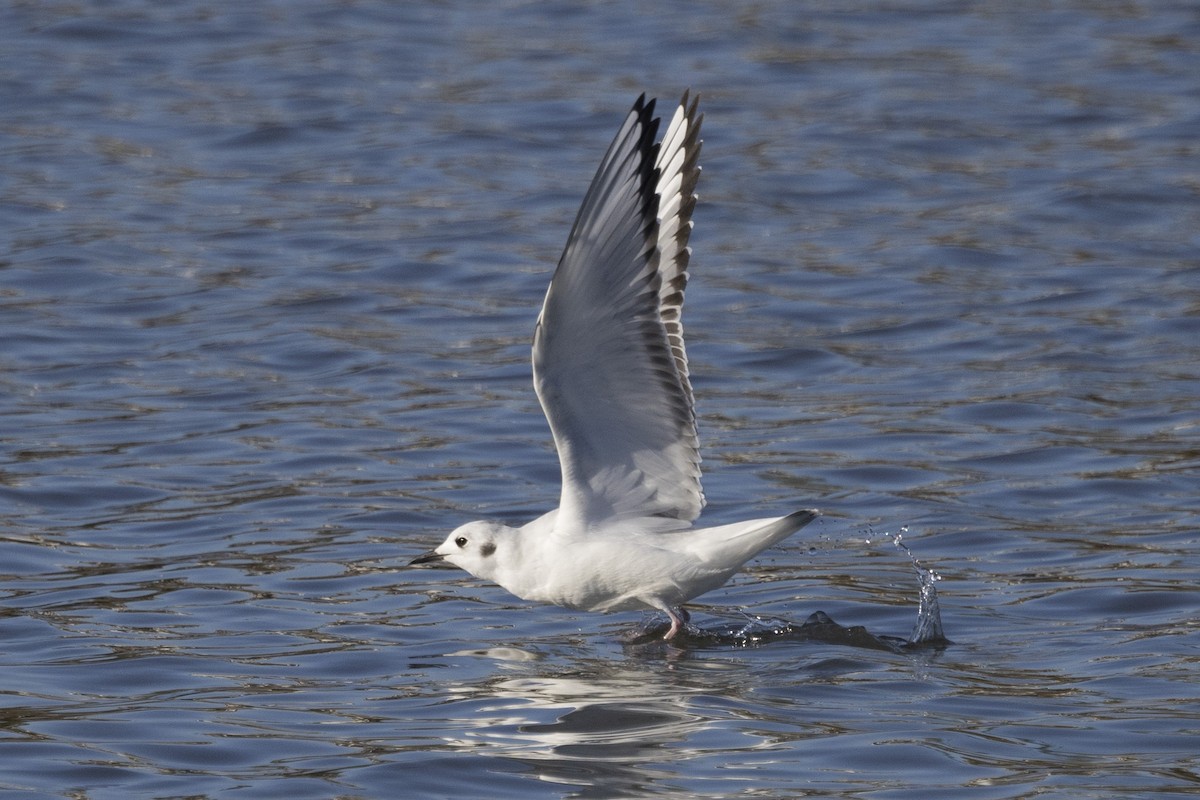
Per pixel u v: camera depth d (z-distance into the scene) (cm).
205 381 1709
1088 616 1162
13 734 948
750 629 1157
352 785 876
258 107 2697
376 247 2127
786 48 3016
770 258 2100
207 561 1276
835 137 2547
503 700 1012
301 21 3195
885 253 2111
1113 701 995
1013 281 2017
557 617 1188
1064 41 3070
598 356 1005
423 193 2336
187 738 945
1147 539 1312
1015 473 1471
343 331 1861
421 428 1588
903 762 903
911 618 1168
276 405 1647
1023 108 2684
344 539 1325
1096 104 2698
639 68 2892
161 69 2892
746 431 1584
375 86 2806
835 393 1689
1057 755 913
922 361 1777
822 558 1299
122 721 970
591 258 953
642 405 1039
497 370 1748
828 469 1482
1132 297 1948
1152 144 2516
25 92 2742
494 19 3225
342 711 992
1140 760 903
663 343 1005
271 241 2155
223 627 1145
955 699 1006
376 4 3316
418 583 1242
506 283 2011
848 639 1132
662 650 1111
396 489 1434
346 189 2356
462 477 1466
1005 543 1314
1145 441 1538
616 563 1075
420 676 1059
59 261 2056
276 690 1030
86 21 3114
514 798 862
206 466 1486
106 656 1084
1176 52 2978
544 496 1422
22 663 1071
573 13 3259
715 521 1360
